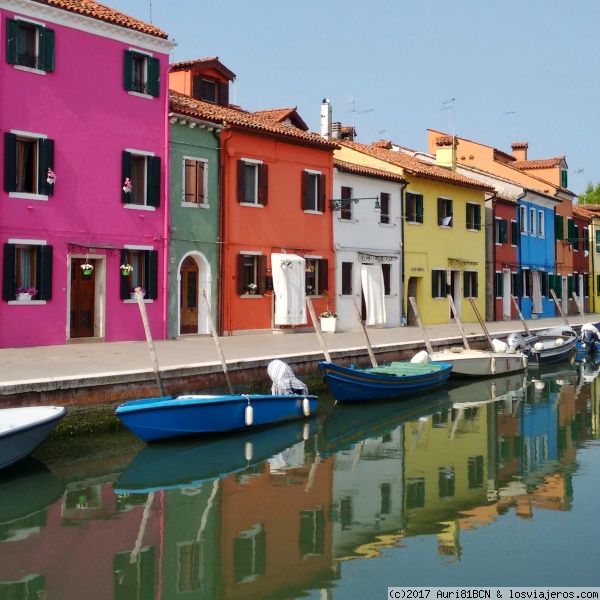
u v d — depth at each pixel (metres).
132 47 20.50
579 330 33.84
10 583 7.41
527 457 12.72
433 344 22.80
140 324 20.69
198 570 7.71
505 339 27.42
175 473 11.34
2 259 17.80
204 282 22.62
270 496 10.29
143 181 21.00
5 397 11.34
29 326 18.31
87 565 7.85
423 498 10.28
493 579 7.53
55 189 18.81
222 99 25.64
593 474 11.60
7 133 17.88
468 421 16.03
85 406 12.34
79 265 19.59
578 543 8.52
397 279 29.88
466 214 34.25
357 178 27.92
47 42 18.59
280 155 24.86
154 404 12.18
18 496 10.05
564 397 19.42
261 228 24.20
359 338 23.16
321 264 26.27
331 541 8.57
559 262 44.12
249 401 13.60
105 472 11.26
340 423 15.38
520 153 48.53
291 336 23.47
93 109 19.61
